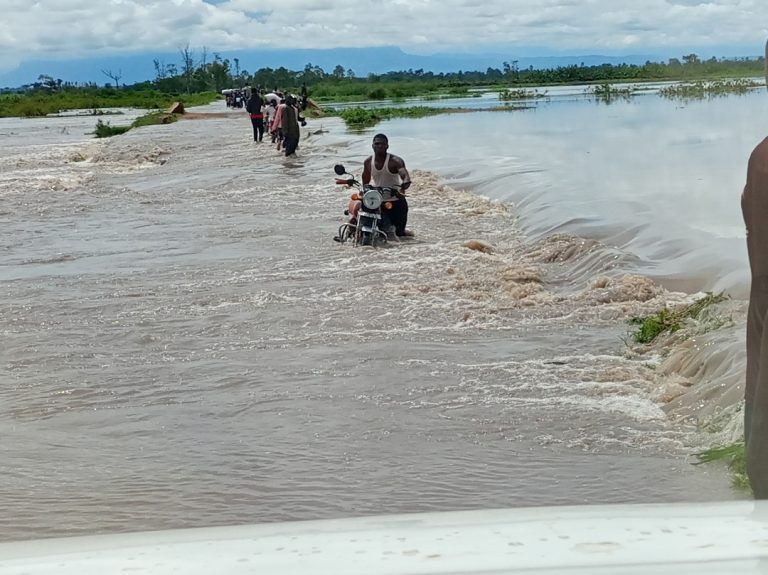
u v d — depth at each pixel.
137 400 7.55
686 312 8.91
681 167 21.30
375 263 13.01
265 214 18.11
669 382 7.27
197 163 29.27
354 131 39.50
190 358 8.75
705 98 53.59
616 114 43.50
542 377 7.74
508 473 5.65
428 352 8.59
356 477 5.65
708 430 6.23
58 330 10.00
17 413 7.34
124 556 1.71
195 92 156.88
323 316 10.10
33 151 38.72
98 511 5.20
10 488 5.59
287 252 14.09
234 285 11.91
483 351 8.61
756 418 3.08
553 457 5.95
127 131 49.38
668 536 1.71
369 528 1.84
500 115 48.47
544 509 1.96
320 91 122.69
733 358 6.91
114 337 9.63
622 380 7.59
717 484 5.32
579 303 10.23
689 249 12.01
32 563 1.70
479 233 15.20
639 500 5.11
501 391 7.40
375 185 14.68
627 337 8.88
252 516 5.09
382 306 10.45
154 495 5.43
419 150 28.36
